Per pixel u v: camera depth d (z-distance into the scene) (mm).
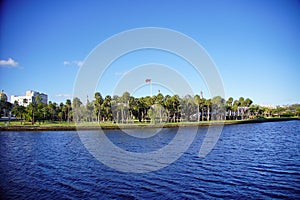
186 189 20953
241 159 33312
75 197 19359
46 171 27656
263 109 160250
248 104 136250
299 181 22828
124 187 21656
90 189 21219
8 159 35281
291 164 29844
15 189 21328
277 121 131625
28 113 91312
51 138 62594
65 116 109750
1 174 26344
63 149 44656
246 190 20562
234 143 50562
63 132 76250
